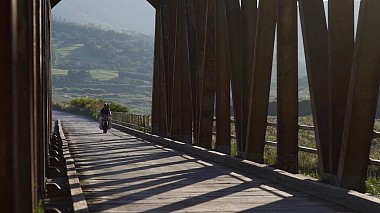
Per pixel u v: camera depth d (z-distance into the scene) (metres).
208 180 9.70
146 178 10.05
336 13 7.65
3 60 2.74
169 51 19.14
